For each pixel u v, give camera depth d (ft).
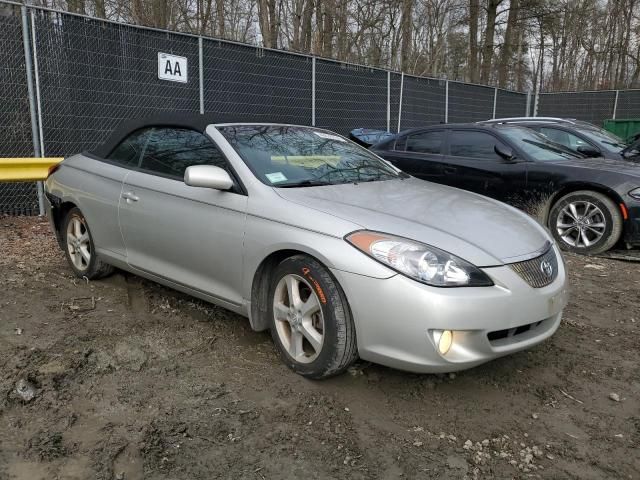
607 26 115.65
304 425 9.37
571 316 14.71
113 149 15.29
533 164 22.33
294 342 10.80
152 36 28.48
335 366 10.07
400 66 80.28
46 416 9.31
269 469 8.27
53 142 25.44
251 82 33.24
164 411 9.61
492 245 10.11
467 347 9.34
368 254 9.56
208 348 12.00
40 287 15.28
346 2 66.44
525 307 9.76
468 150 24.56
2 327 12.51
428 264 9.32
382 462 8.53
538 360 12.07
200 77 30.45
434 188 13.35
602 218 20.68
